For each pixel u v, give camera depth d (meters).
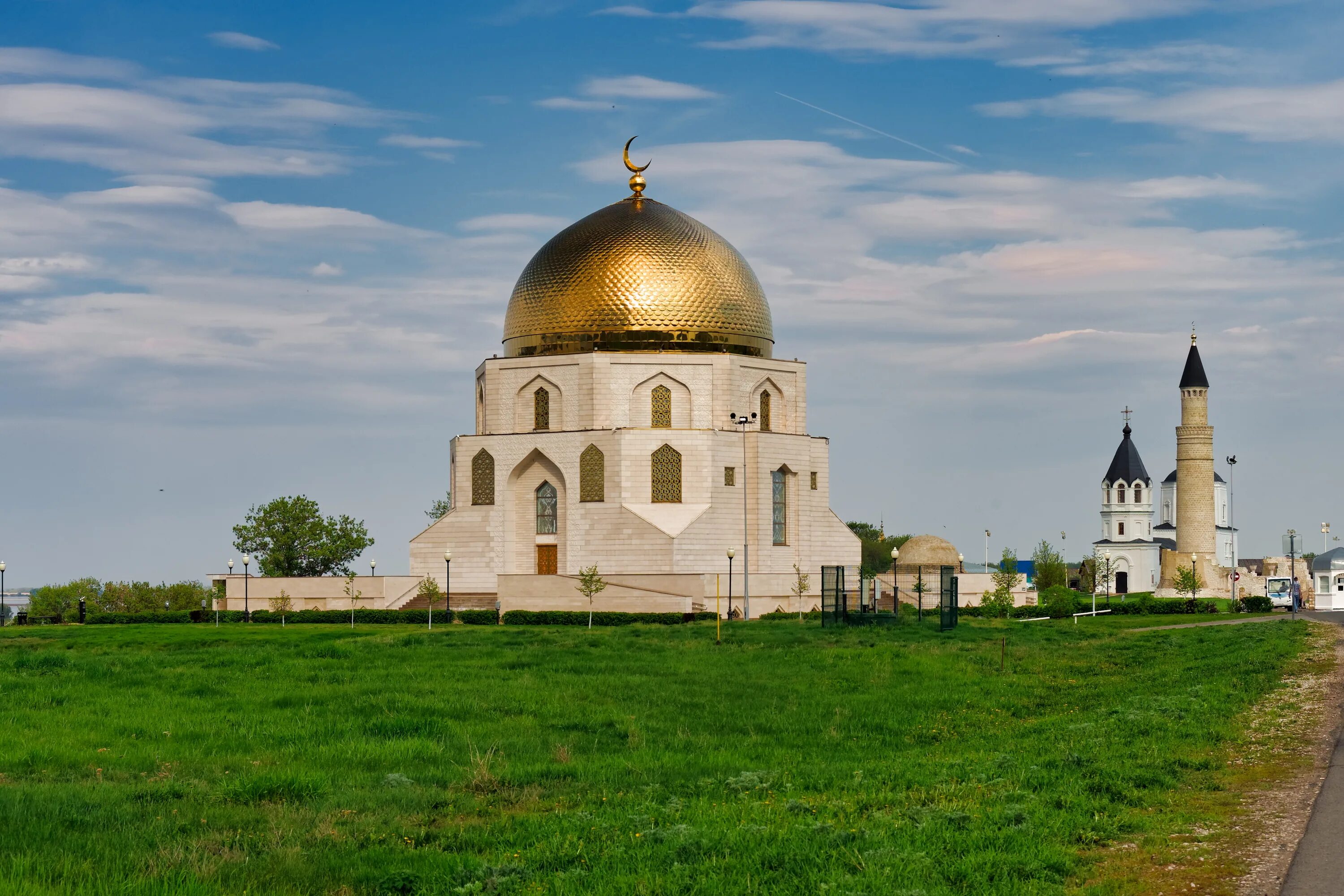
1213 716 31.34
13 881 18.88
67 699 38.09
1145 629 73.50
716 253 95.81
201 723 33.75
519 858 20.17
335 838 21.95
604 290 93.00
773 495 94.12
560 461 91.00
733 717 36.62
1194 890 16.94
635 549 88.25
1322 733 28.34
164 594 118.69
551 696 39.44
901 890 16.89
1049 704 40.03
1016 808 21.00
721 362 91.81
